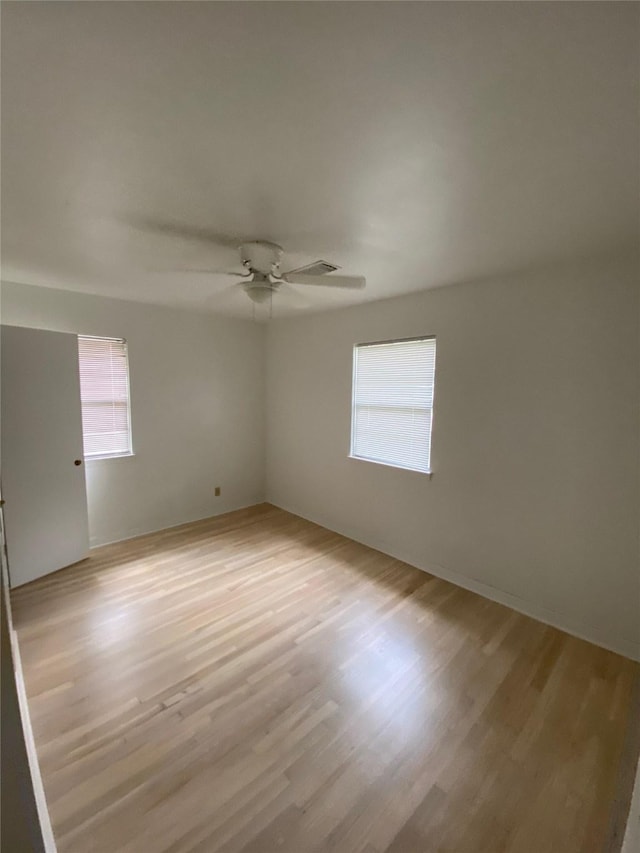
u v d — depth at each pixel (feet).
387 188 4.94
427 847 4.16
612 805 4.60
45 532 9.78
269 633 7.68
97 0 2.49
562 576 8.03
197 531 13.12
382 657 7.06
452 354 9.56
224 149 4.16
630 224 5.89
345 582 9.79
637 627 7.16
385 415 11.51
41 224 6.08
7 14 2.59
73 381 10.22
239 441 15.34
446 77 3.14
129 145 4.09
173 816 4.38
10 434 8.98
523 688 6.40
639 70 3.02
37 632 7.57
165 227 6.17
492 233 6.29
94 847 4.07
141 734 5.39
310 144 4.06
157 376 12.69
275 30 2.74
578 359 7.58
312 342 13.64
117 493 12.07
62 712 5.71
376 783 4.80
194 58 2.97
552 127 3.75
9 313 9.61
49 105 3.46
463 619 8.31
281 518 14.55
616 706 6.07
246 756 5.10
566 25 2.66
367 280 9.00
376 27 2.70
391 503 11.33
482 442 9.13
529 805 4.59
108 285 9.87
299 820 4.38
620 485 7.24
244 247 6.88
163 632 7.64
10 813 2.28
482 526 9.26
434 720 5.74
